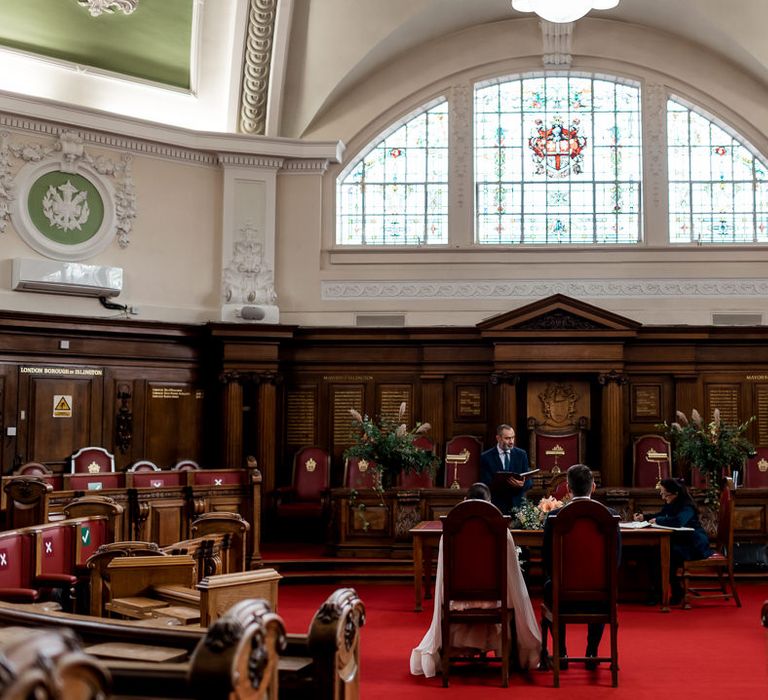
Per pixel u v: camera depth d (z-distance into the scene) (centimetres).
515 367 1432
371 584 1142
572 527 661
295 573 1159
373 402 1497
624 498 1137
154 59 1454
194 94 1510
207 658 311
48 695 212
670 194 1555
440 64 1578
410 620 914
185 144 1467
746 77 1549
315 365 1502
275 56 1459
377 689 655
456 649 717
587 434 1462
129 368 1403
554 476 1152
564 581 661
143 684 350
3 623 468
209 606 502
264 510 1430
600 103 1582
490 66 1577
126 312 1404
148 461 1319
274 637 355
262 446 1438
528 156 1580
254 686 328
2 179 1330
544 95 1581
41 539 742
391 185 1580
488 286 1523
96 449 1309
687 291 1509
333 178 1555
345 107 1570
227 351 1438
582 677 685
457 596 666
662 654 757
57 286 1336
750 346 1465
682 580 966
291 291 1522
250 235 1498
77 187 1391
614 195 1567
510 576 689
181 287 1465
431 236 1567
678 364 1459
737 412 1459
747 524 1130
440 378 1482
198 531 746
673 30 1550
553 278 1521
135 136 1423
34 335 1319
